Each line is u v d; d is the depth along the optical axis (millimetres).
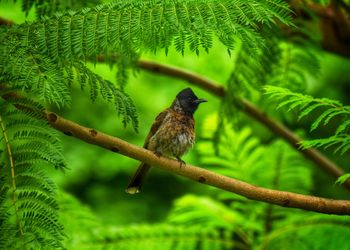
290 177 10133
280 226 9508
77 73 5293
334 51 9820
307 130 17891
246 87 9258
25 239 4734
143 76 18172
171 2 5355
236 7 5242
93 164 18781
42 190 4906
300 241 9234
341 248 8969
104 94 5277
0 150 4961
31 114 5113
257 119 10430
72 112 18797
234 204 10062
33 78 4961
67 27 5422
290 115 10289
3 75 5039
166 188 20141
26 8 7570
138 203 19703
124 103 5336
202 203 10008
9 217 4820
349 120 5355
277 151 10227
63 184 18172
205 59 15039
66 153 18547
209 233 9766
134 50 5727
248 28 5176
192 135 9797
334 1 9094
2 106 5098
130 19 5359
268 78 9414
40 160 4930
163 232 9484
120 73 8344
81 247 9047
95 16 5469
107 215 19094
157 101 18125
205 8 5246
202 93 17797
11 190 4883
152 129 9742
